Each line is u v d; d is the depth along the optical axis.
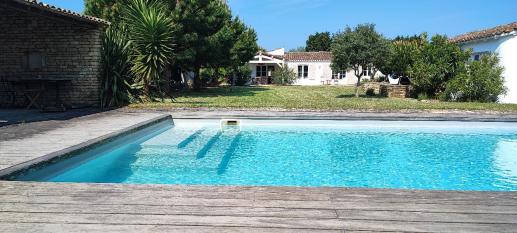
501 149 8.47
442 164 7.22
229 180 6.01
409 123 10.56
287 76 36.97
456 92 16.48
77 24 12.05
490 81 15.67
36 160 4.95
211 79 31.70
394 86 19.69
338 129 10.57
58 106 11.59
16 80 11.76
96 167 6.35
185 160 6.99
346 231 2.93
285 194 3.74
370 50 18.22
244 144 8.80
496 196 3.73
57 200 3.54
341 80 39.41
